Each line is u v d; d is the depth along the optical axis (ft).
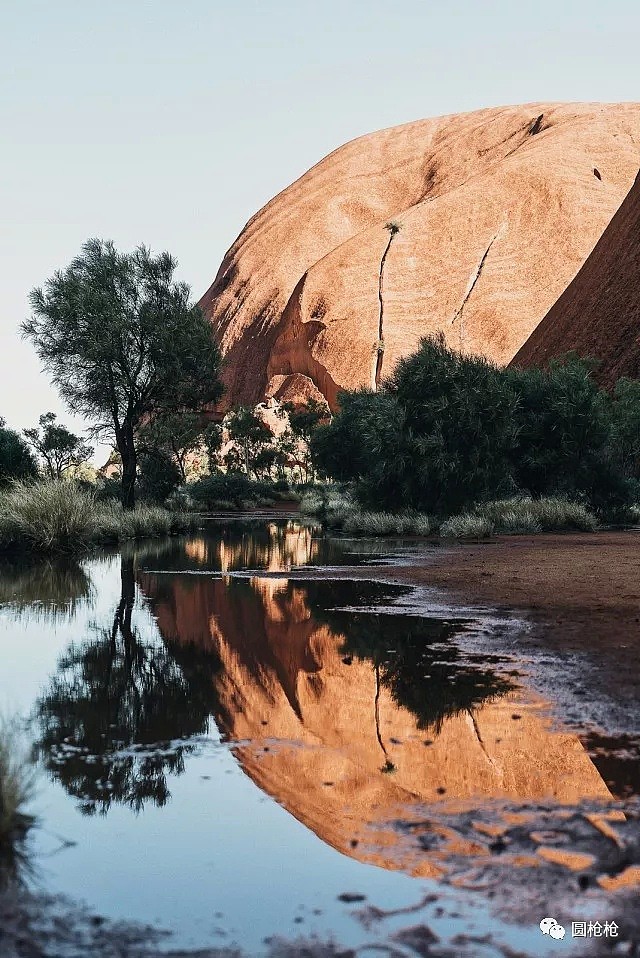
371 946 9.53
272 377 629.10
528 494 108.78
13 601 40.06
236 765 16.19
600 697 20.43
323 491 210.38
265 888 10.99
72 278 117.39
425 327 586.04
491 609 35.35
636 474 133.69
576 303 266.98
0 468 116.06
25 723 19.38
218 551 72.28
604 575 46.32
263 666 25.63
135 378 116.37
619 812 13.32
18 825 13.26
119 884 11.17
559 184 631.56
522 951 9.32
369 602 38.83
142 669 25.22
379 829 12.88
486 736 17.71
